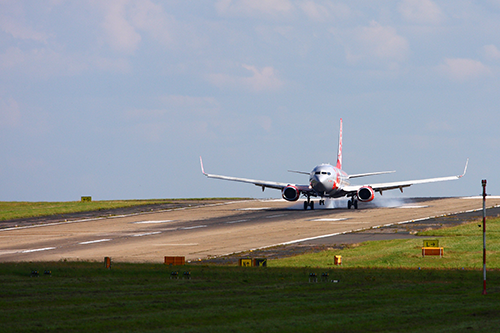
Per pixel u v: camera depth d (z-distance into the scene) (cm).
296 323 9188
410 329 8806
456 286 12900
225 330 8744
